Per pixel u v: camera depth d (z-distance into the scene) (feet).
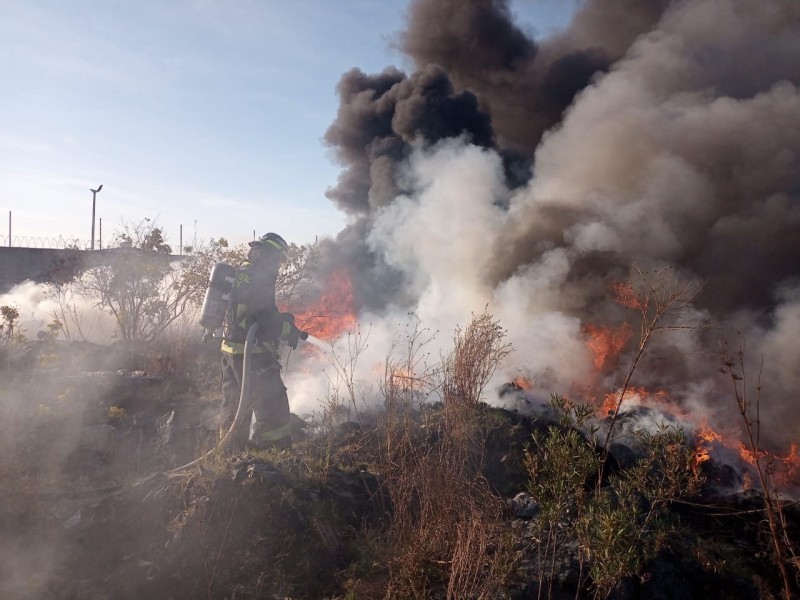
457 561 11.69
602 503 11.32
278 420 16.63
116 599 12.00
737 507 16.76
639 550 11.54
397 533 13.70
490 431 17.38
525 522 13.60
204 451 16.53
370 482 15.64
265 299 16.75
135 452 18.51
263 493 13.76
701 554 12.93
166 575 12.35
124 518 13.43
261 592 12.24
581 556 11.46
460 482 14.21
